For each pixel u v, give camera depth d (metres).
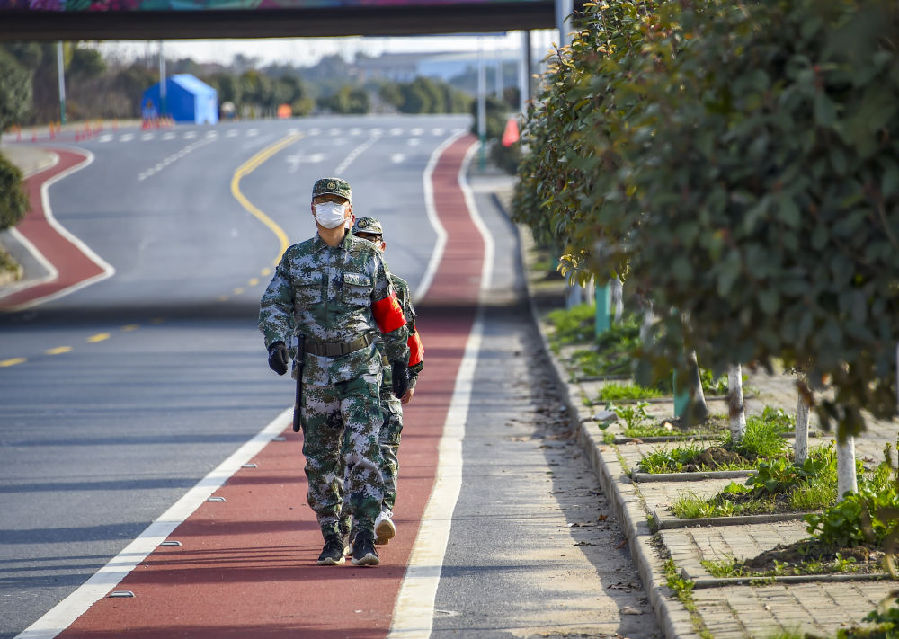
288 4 87.00
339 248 21.31
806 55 12.05
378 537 21.59
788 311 11.68
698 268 12.02
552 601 19.27
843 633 14.71
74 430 39.62
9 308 98.81
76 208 175.62
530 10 90.94
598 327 57.59
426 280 115.25
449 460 33.28
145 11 88.88
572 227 21.00
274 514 26.53
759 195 11.83
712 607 16.81
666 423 33.84
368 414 21.30
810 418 32.59
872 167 11.62
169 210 172.88
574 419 38.03
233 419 41.88
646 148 12.76
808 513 21.97
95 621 18.72
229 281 116.81
